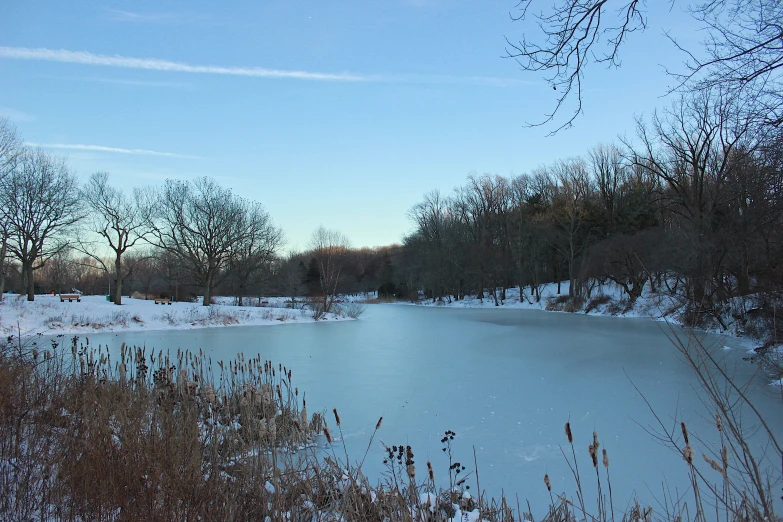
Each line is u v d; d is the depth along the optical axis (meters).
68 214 30.72
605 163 46.09
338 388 10.95
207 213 36.00
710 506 5.09
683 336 19.62
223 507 3.57
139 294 52.78
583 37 4.65
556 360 14.59
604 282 36.34
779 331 12.15
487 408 9.13
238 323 29.67
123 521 3.16
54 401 6.06
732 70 5.54
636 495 5.45
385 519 3.76
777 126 7.15
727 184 18.50
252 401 7.17
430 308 50.06
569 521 3.99
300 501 3.97
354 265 86.19
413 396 10.13
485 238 54.62
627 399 9.66
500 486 5.72
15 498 3.49
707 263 18.19
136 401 6.29
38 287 54.50
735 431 2.82
